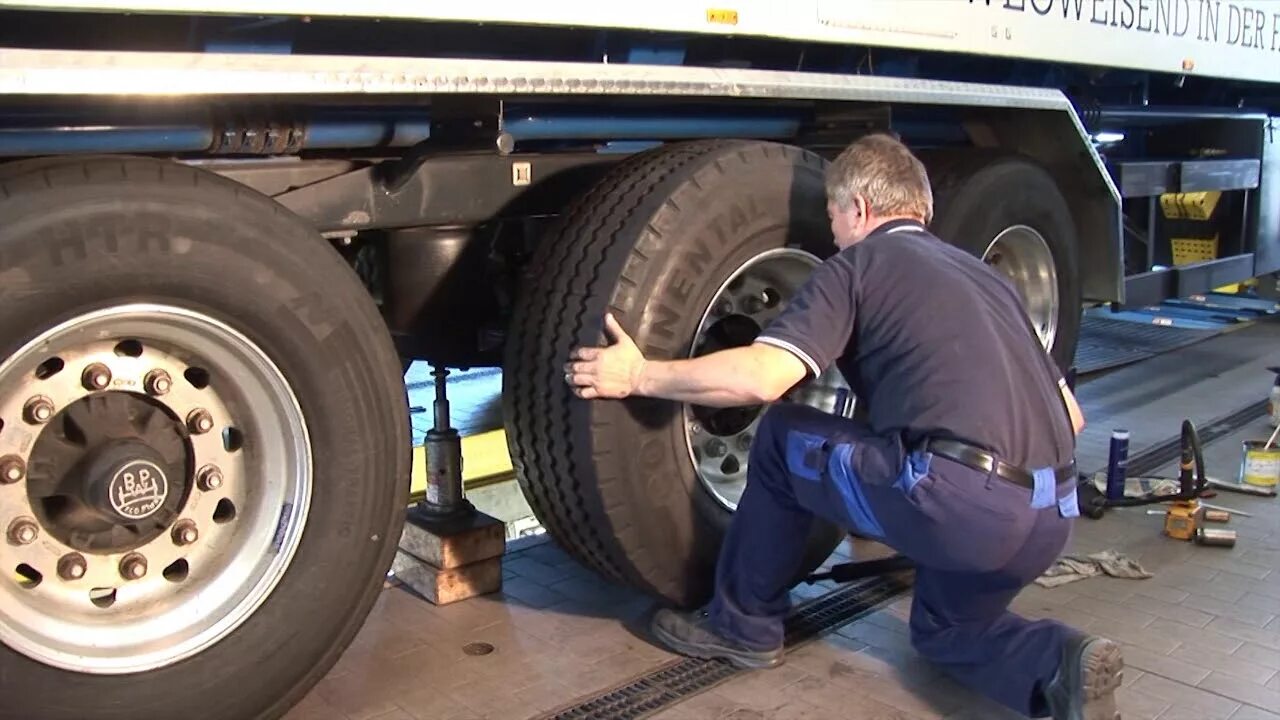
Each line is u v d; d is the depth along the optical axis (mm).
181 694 2389
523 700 2771
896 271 2645
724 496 3232
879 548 3824
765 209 3098
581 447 2854
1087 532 3959
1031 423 2562
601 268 2881
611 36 3148
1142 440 5188
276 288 2400
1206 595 3402
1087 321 8328
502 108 2969
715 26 3094
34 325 2123
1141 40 5031
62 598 2348
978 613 2752
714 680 2877
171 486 2465
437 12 2547
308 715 2697
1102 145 6285
